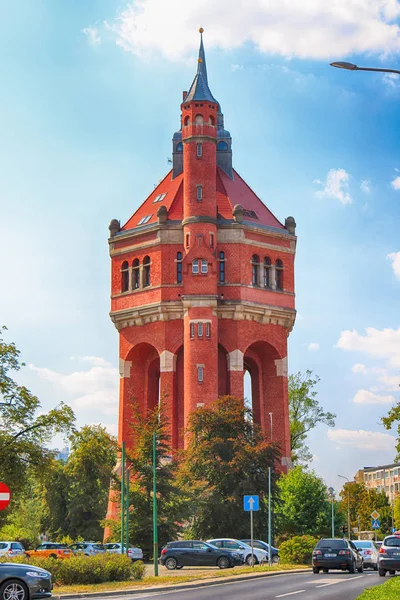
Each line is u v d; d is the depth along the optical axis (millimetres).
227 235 98438
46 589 30453
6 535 106188
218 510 79500
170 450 78812
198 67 103000
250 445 83375
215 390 93250
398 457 54125
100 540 101438
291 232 103750
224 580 44781
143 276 100438
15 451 61375
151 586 39969
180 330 97500
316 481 92688
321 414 119625
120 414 99938
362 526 182625
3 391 62000
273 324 100188
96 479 99250
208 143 98125
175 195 102500
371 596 29172
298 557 62531
